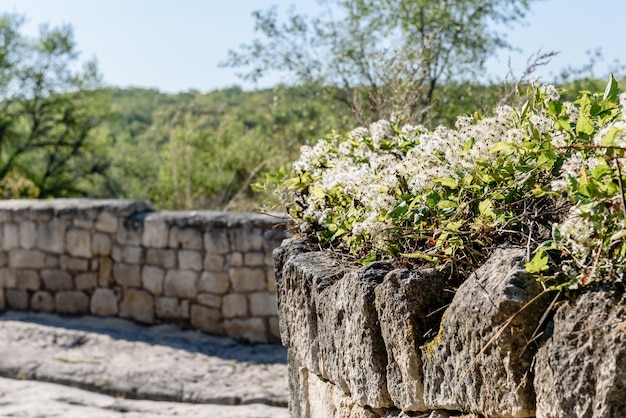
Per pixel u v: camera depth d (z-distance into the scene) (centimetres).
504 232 219
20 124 2411
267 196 782
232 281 736
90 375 627
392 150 331
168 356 688
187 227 753
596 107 230
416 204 251
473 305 183
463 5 824
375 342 227
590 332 156
